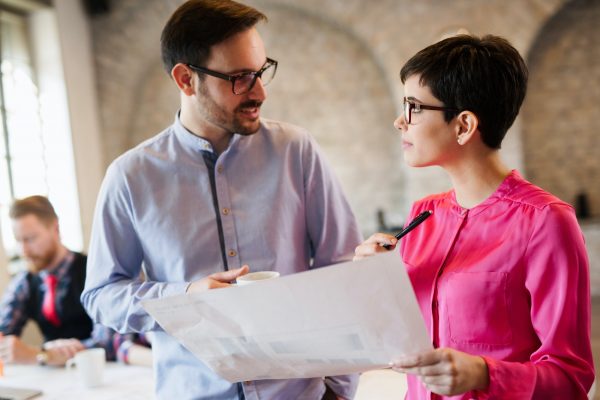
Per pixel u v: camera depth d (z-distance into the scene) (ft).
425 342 2.64
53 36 16.03
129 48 17.94
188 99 4.26
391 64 17.34
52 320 8.23
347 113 18.43
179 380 4.22
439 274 3.30
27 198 8.14
